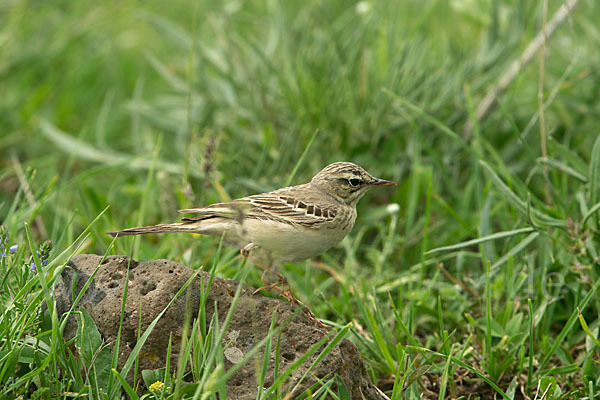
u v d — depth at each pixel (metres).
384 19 16.59
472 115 12.53
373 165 14.02
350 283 11.07
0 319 7.96
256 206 9.54
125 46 20.41
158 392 7.34
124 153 16.28
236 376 7.59
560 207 11.36
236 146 14.17
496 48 15.04
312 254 9.76
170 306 7.88
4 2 19.33
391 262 12.27
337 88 14.53
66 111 17.69
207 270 11.16
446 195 13.82
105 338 7.80
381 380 9.34
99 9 20.56
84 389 7.26
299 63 15.09
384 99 14.21
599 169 10.59
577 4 14.33
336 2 16.73
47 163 15.37
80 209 12.81
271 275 9.72
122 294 7.94
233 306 6.96
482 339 9.73
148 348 7.75
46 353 7.73
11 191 14.37
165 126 15.47
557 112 14.30
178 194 12.36
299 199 9.77
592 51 15.61
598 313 10.11
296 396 7.42
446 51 15.39
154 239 12.78
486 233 11.16
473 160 13.07
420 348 8.67
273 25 17.06
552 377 8.72
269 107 14.77
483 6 15.49
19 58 18.14
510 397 8.71
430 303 10.85
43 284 7.62
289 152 13.64
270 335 7.09
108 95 18.05
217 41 17.98
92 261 8.39
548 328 10.21
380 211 13.13
